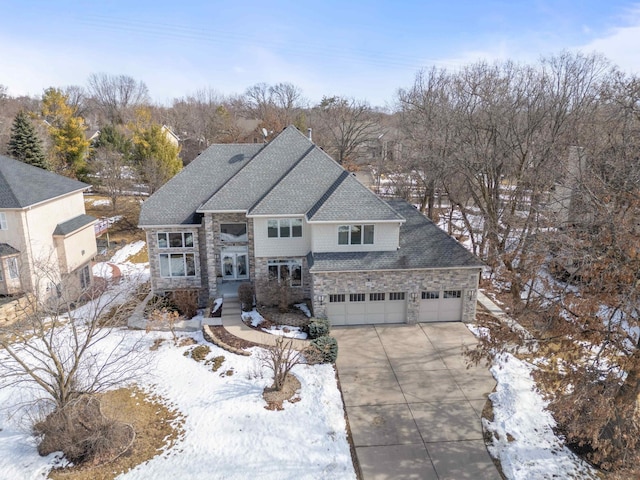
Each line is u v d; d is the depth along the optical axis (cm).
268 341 2094
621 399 1361
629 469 1280
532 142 2739
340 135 6769
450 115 3594
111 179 4778
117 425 1523
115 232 4419
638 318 1241
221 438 1503
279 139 2878
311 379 1825
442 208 4647
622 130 2067
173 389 1781
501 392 1730
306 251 2483
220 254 2653
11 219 2575
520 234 2512
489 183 2994
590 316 1295
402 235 2450
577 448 1443
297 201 2453
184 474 1355
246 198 2552
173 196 2669
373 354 2020
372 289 2270
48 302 1806
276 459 1408
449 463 1391
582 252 1305
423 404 1669
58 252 2895
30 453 1457
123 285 3175
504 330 1517
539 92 2978
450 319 2359
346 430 1534
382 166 5056
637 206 1265
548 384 1391
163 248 2592
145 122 7050
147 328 2250
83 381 1734
